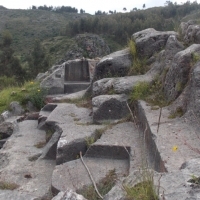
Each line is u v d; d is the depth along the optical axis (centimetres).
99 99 606
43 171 481
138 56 743
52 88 927
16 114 814
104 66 744
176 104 507
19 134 653
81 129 541
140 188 260
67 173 425
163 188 253
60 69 973
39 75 1232
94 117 588
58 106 710
